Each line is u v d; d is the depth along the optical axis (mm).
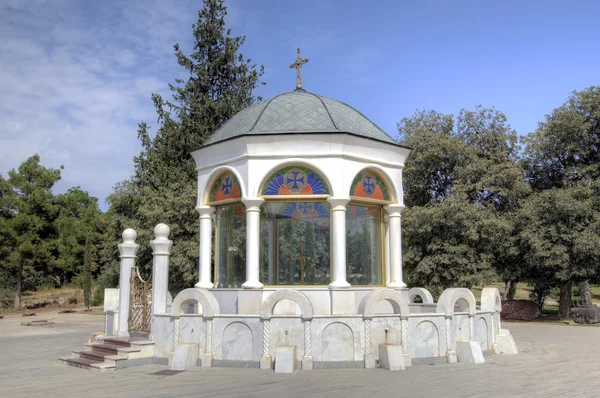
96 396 10180
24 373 13188
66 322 33156
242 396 9922
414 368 12906
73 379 12125
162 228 14703
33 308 48844
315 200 15211
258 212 15250
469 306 14523
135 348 13852
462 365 13430
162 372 12695
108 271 37844
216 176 16594
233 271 16109
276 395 9961
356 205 15852
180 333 13711
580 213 28672
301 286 15055
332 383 11062
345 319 12977
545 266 29391
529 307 30672
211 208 16875
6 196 50281
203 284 16469
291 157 15211
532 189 34594
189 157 37938
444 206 30703
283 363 12391
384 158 16359
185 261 31141
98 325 30516
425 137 35531
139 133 40062
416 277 31969
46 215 50531
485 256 30578
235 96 39219
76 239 58062
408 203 36906
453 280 31234
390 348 12789
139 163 40125
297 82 18906
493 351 15570
